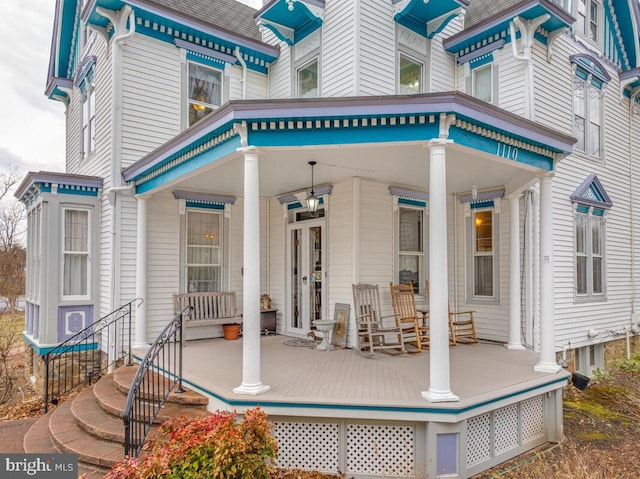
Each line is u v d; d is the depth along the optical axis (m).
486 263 7.99
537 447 5.12
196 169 5.39
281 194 8.38
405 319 6.67
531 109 7.23
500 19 7.34
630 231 10.26
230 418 3.46
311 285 7.81
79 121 9.31
